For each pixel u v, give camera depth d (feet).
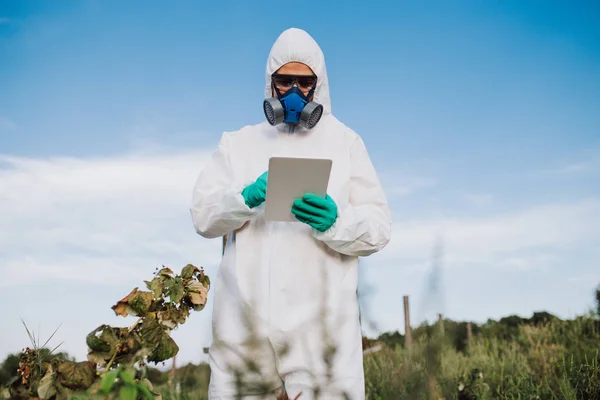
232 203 9.92
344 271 10.38
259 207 10.25
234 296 10.08
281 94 10.64
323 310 9.81
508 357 22.31
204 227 10.51
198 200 10.66
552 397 17.31
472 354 23.08
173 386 14.84
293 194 9.45
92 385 8.29
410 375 7.92
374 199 10.73
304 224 10.24
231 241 10.59
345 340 9.83
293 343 9.68
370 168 10.94
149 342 8.89
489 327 27.53
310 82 10.69
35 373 9.07
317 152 10.86
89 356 8.69
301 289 9.95
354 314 10.11
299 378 9.59
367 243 10.04
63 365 8.38
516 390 18.13
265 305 9.84
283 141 10.92
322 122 11.18
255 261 10.15
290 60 10.73
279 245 10.07
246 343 9.66
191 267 9.71
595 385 16.66
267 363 9.73
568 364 19.36
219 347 9.91
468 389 16.87
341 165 10.77
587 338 23.41
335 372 9.58
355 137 11.17
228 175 10.76
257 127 11.21
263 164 10.86
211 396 9.82
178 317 9.39
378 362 19.49
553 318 26.73
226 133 11.21
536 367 20.86
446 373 16.96
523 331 26.32
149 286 9.46
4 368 9.52
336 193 10.53
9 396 9.12
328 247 10.30
